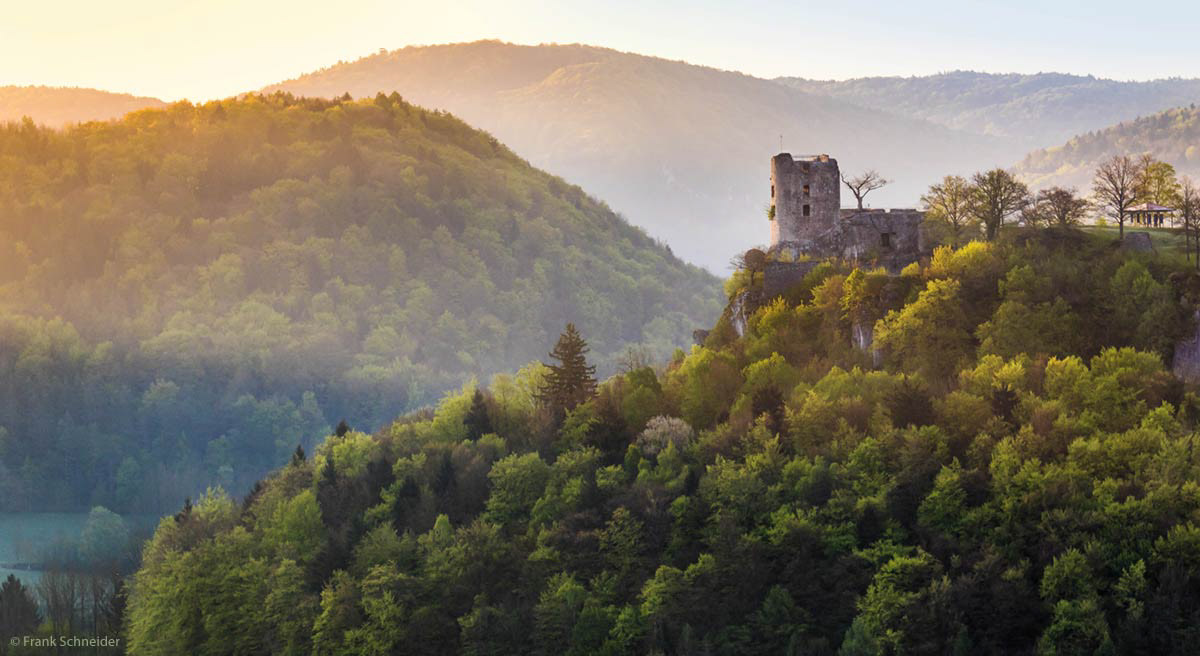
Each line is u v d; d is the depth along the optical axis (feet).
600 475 604.90
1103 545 489.67
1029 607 481.46
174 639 611.47
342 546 619.67
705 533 552.82
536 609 535.60
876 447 558.97
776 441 584.40
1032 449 538.47
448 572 572.92
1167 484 504.43
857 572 512.22
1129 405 570.05
